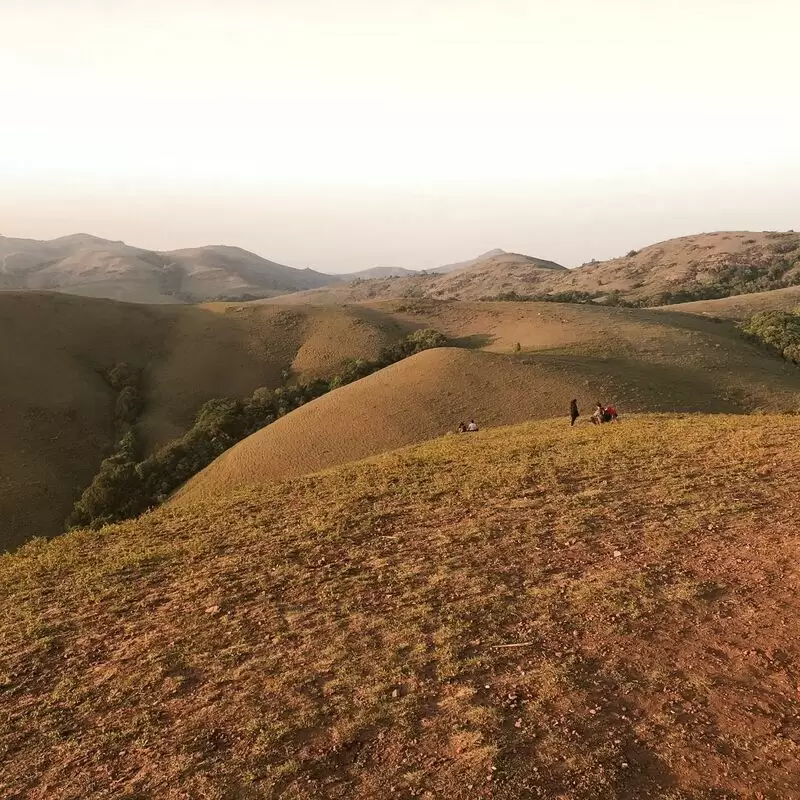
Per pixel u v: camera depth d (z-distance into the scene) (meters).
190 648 9.20
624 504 13.52
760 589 8.95
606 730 6.23
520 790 5.50
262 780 6.11
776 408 52.56
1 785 6.68
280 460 49.84
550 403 52.56
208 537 15.01
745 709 6.40
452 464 19.81
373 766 6.11
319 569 11.86
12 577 14.27
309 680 7.86
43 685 8.84
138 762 6.71
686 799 5.26
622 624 8.33
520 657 7.80
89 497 53.22
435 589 10.20
